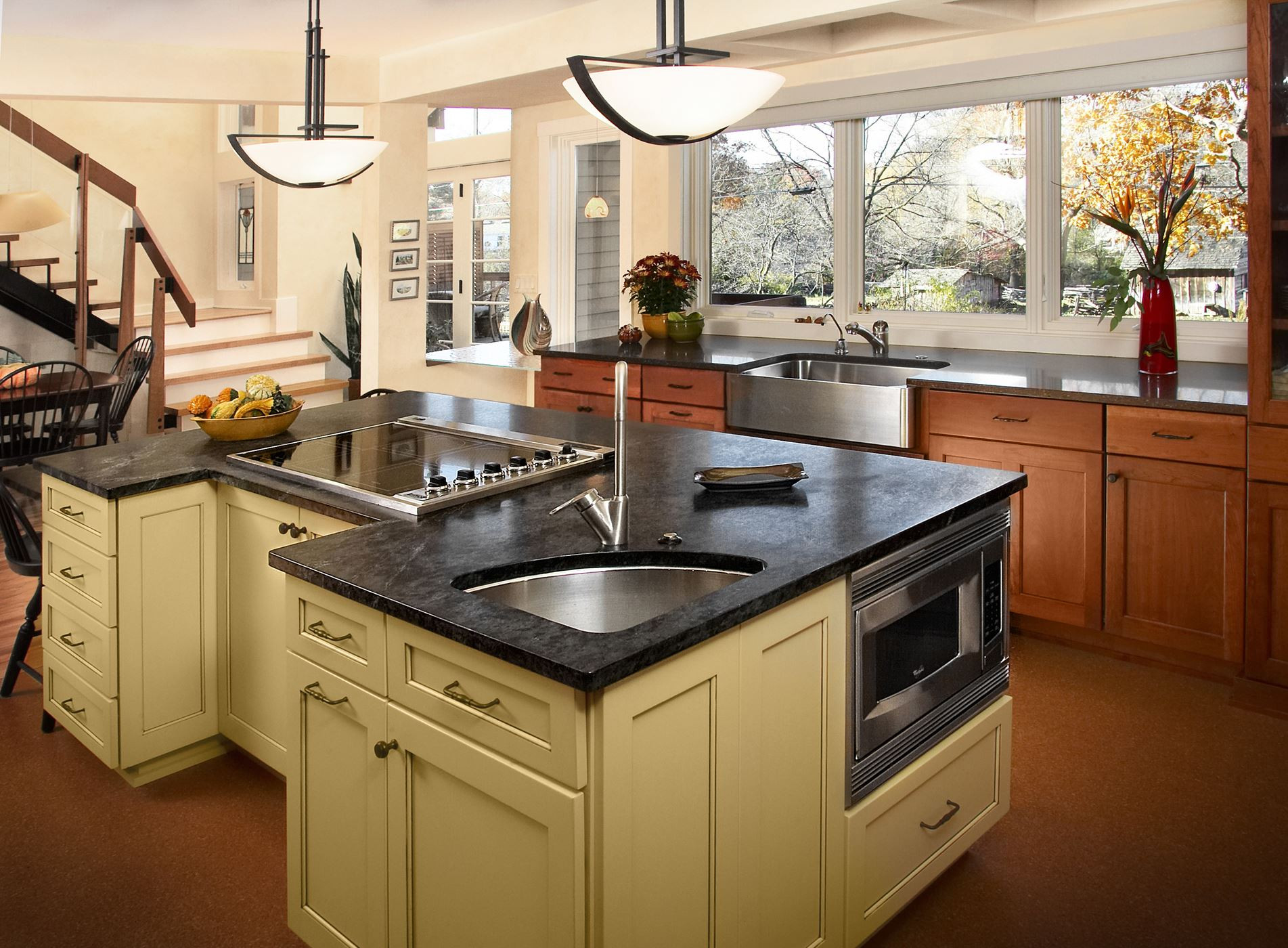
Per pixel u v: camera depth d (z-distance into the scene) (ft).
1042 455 12.19
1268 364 10.47
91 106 28.60
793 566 6.39
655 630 5.40
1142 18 13.33
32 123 20.88
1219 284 13.42
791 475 8.51
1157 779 9.59
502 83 17.89
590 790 5.15
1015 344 15.20
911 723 7.38
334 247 29.78
